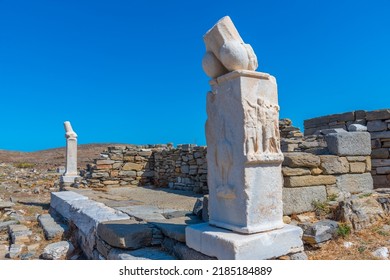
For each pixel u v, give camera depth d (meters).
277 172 3.46
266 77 3.41
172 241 4.09
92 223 5.25
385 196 5.34
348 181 5.66
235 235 3.15
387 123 8.46
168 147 12.73
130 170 12.03
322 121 10.30
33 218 8.46
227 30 3.42
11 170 21.75
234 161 3.33
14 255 5.61
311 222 4.64
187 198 8.22
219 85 3.57
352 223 4.60
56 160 29.25
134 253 4.01
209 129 3.74
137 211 5.84
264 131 3.34
